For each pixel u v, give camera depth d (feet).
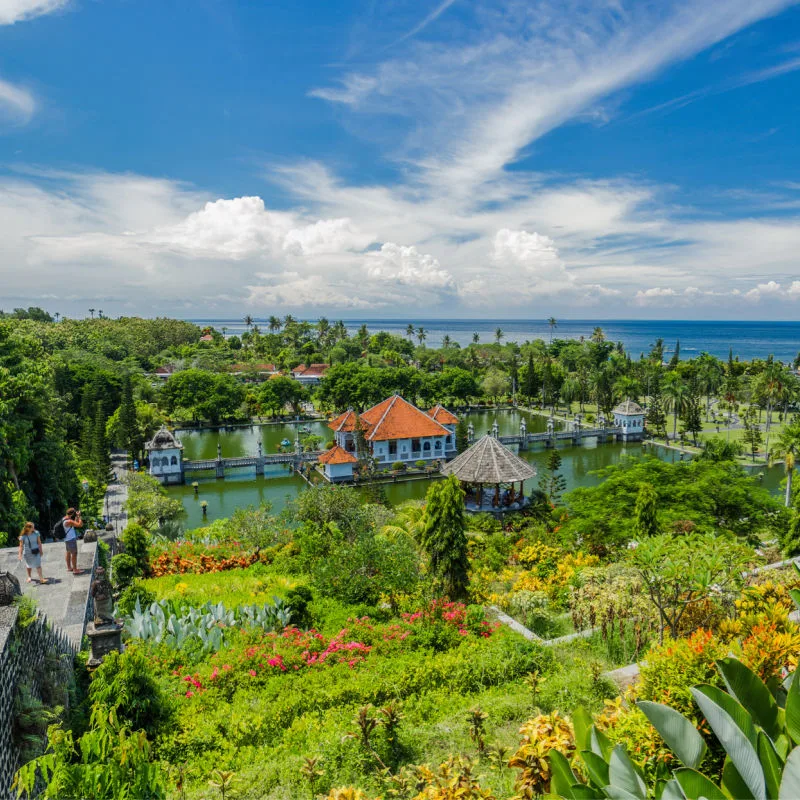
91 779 27.37
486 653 60.95
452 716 50.90
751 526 108.06
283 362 523.70
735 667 23.50
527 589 83.87
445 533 80.59
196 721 47.98
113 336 539.70
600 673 55.36
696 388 347.77
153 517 146.00
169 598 78.23
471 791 32.78
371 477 200.85
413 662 59.00
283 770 43.04
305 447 252.62
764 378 269.03
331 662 60.13
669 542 61.93
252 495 197.47
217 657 59.82
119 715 44.34
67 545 58.34
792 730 21.52
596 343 545.03
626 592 63.46
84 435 223.92
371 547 85.61
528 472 140.46
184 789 40.88
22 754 32.12
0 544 93.04
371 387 345.51
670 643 31.73
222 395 336.08
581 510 111.96
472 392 380.17
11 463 118.73
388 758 44.83
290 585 86.48
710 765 27.04
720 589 59.93
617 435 292.81
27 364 138.51
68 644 46.65
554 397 388.37
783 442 170.81
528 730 34.19
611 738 30.86
